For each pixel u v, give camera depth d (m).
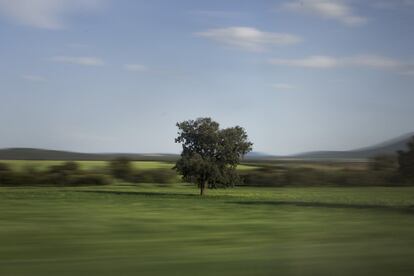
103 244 12.87
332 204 20.09
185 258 11.17
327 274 9.70
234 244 12.88
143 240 13.57
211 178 75.25
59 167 89.50
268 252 11.58
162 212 24.52
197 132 79.25
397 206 14.43
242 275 9.72
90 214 20.83
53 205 25.94
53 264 10.59
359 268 9.85
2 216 19.31
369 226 13.09
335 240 12.16
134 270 10.17
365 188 17.16
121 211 23.59
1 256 11.19
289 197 31.89
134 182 96.00
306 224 15.77
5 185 79.31
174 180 99.25
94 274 9.80
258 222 17.97
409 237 11.83
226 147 78.12
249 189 68.50
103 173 91.81
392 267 9.87
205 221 19.06
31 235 14.12
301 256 10.97
